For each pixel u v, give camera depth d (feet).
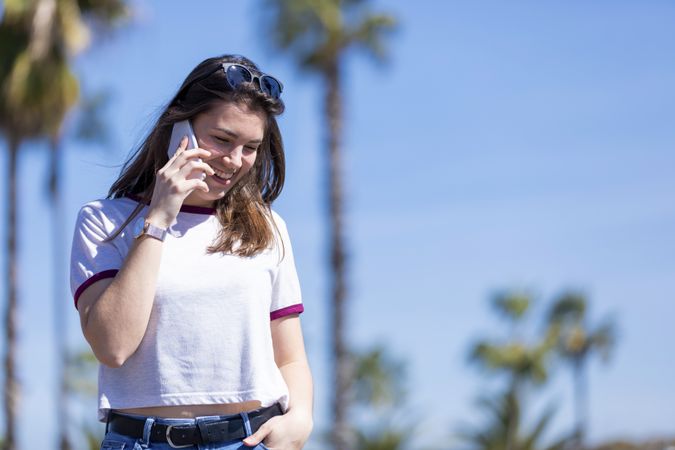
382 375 125.90
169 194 8.22
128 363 8.31
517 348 122.93
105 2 56.29
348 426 62.49
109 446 8.29
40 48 55.83
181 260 8.45
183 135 8.61
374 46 64.39
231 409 8.44
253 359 8.47
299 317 9.32
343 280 63.46
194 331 8.31
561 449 69.72
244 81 8.57
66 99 57.57
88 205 8.86
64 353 65.87
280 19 63.57
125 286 8.00
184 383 8.25
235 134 8.48
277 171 9.48
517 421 72.08
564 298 152.76
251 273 8.63
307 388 9.05
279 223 9.36
